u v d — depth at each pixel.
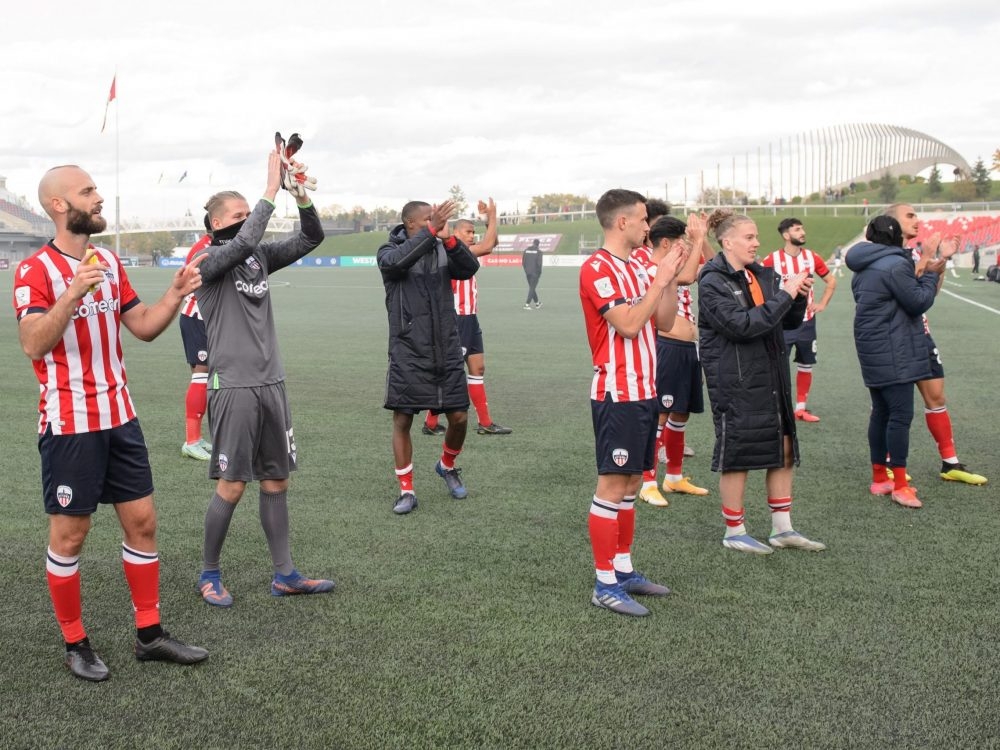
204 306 4.08
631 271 4.11
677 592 4.14
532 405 9.03
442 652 3.50
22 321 3.15
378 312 20.73
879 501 5.64
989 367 11.03
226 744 2.84
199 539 4.90
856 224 62.56
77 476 3.27
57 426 3.25
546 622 3.79
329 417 8.38
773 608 3.93
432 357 5.45
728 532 4.81
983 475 6.20
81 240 3.35
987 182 84.81
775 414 4.61
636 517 5.40
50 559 3.31
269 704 3.10
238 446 3.98
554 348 13.75
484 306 22.70
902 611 3.87
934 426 6.07
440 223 5.32
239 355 4.01
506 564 4.52
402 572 4.40
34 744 2.84
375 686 3.22
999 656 3.42
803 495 5.79
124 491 3.39
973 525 5.12
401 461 5.48
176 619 3.85
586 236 65.00
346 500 5.69
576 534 5.01
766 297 4.70
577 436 7.58
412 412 5.52
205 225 4.43
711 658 3.43
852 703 3.06
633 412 3.98
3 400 8.99
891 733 2.87
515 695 3.14
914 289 5.33
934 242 5.43
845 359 12.38
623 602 3.87
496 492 5.89
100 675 3.29
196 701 3.12
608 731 2.90
